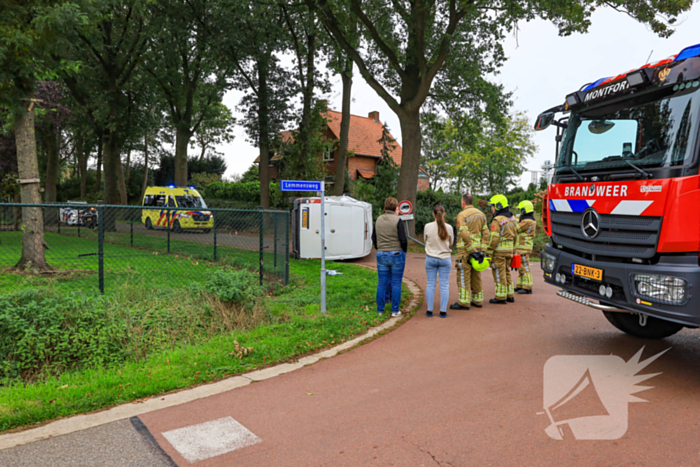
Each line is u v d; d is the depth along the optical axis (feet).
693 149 13.24
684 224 13.17
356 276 36.27
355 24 58.13
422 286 33.42
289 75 76.59
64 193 155.02
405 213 31.40
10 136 77.77
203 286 22.89
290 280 33.68
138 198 153.58
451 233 23.32
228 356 16.75
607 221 15.66
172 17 71.26
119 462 9.75
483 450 10.25
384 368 15.97
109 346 16.97
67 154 145.38
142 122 88.84
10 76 30.89
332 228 45.47
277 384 14.51
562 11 46.21
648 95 15.11
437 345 18.71
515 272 42.22
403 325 22.00
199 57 77.00
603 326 21.77
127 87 85.61
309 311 24.16
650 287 13.91
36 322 16.07
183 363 16.21
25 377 15.06
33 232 32.94
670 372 15.29
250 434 11.11
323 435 11.05
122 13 78.33
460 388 14.03
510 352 17.70
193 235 44.39
